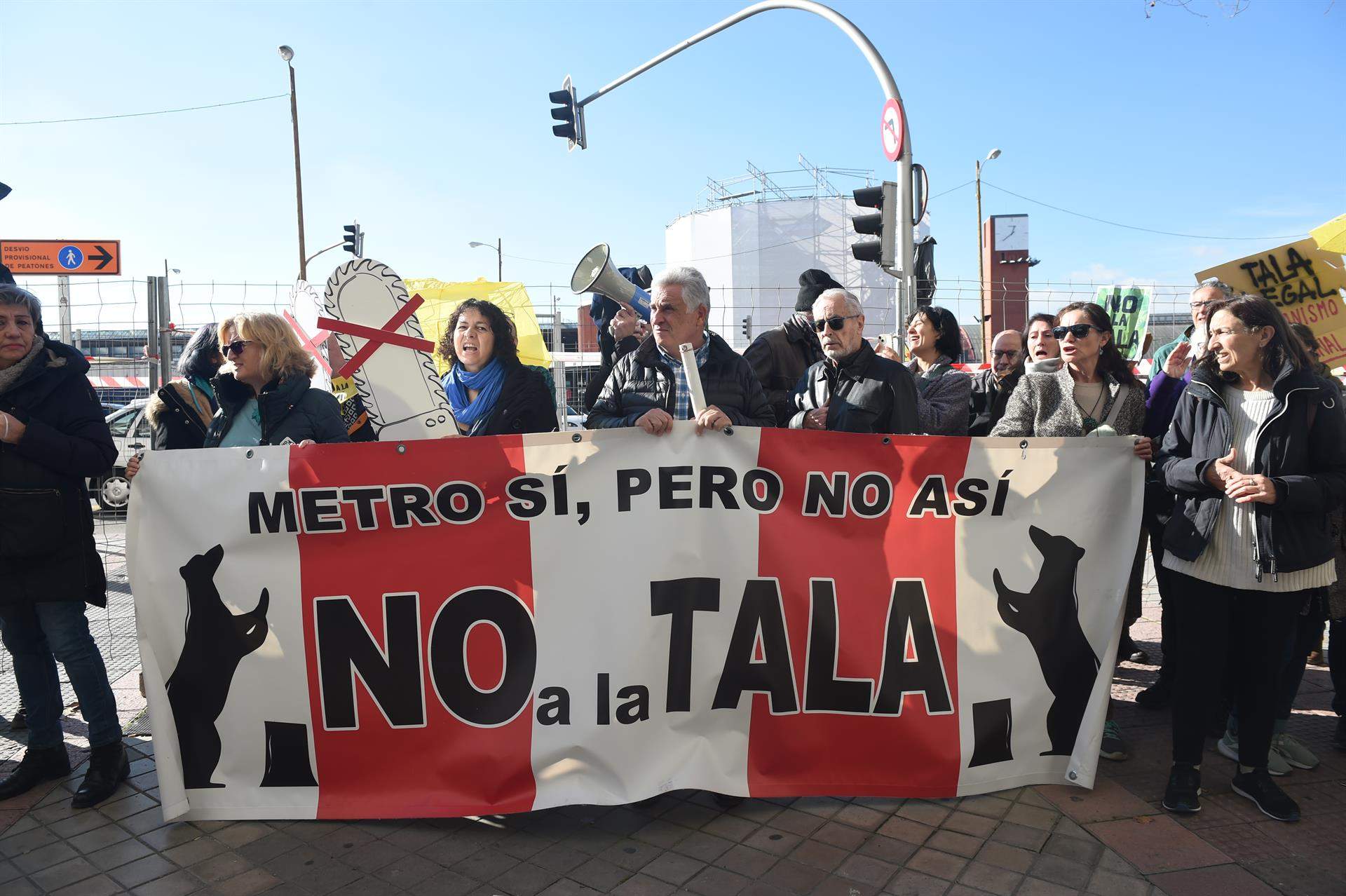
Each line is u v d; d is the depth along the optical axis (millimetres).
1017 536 3242
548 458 3100
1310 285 5055
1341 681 3652
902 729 3156
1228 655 3322
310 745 3078
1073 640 3254
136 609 3047
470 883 2703
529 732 3057
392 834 2994
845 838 2930
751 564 3146
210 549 3074
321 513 3084
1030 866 2746
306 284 5004
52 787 3416
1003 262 38719
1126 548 3275
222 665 3066
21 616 3338
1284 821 3023
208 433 3537
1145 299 10281
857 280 47000
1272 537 3000
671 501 3137
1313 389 3010
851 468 3189
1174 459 3252
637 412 3543
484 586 3088
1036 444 3246
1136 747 3670
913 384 3576
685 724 3115
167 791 3014
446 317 6906
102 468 3301
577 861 2814
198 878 2754
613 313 5730
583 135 12305
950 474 3211
